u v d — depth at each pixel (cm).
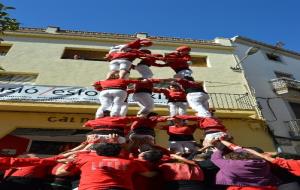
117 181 337
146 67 633
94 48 1452
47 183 405
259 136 1157
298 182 404
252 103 1262
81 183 342
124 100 534
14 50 1341
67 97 1116
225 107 1224
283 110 1487
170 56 650
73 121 1093
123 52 607
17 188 393
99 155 367
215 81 1365
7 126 1051
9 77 1241
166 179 391
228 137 474
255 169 378
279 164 401
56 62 1320
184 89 611
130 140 501
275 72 1741
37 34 1440
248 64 1669
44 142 1079
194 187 377
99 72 1306
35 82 1209
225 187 388
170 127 599
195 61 1522
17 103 1073
